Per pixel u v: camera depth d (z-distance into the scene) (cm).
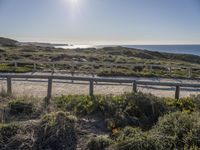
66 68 2327
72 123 716
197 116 748
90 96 903
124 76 1922
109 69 2212
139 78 1861
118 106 828
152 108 815
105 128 732
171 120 717
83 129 712
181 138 649
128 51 6969
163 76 1953
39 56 3362
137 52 6762
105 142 642
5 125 674
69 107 837
